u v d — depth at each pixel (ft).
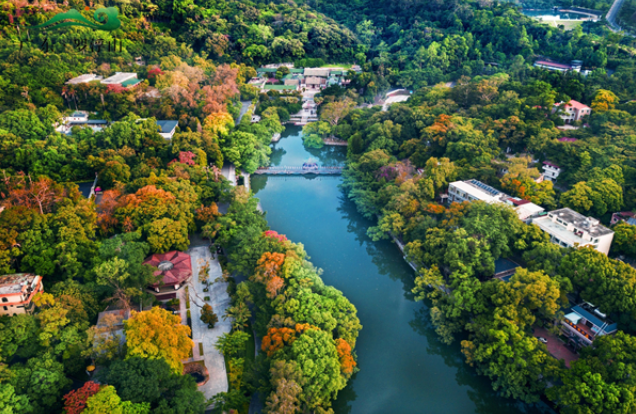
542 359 455.22
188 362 478.18
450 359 531.91
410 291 634.84
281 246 596.70
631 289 490.49
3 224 531.91
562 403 422.00
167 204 648.38
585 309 513.86
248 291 541.75
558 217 634.02
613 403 395.75
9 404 365.61
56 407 399.03
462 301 533.55
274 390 418.31
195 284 589.73
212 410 433.89
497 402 483.51
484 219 617.62
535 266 562.25
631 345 437.17
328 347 449.48
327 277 654.94
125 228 611.47
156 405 392.88
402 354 536.83
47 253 526.16
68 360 436.76
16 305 457.27
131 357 412.77
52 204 608.60
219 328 524.52
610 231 601.62
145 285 543.39
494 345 475.72
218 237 653.71
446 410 475.31
